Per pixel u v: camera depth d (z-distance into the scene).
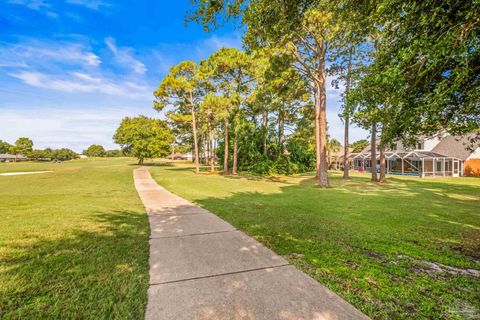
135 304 2.51
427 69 3.03
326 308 2.47
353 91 4.81
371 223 6.23
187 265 3.52
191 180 19.22
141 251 4.06
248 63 21.64
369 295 2.75
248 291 2.79
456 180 21.55
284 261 3.70
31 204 8.52
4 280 2.95
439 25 2.95
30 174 24.23
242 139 29.53
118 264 3.52
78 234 4.96
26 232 5.03
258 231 5.38
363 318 2.32
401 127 4.19
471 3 2.70
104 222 6.05
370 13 4.03
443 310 2.49
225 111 23.20
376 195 11.80
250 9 4.27
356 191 13.43
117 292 2.74
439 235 5.24
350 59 13.91
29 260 3.59
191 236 4.99
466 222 6.41
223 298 2.64
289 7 4.33
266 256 3.90
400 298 2.70
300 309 2.44
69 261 3.58
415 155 27.39
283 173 25.89
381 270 3.44
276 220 6.43
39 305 2.46
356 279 3.13
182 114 26.47
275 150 29.30
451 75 3.04
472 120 3.56
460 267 3.63
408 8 3.20
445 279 3.21
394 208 8.35
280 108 26.17
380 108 4.58
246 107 27.12
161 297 2.65
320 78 15.73
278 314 2.35
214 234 5.14
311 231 5.41
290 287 2.89
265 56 16.36
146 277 3.12
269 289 2.84
